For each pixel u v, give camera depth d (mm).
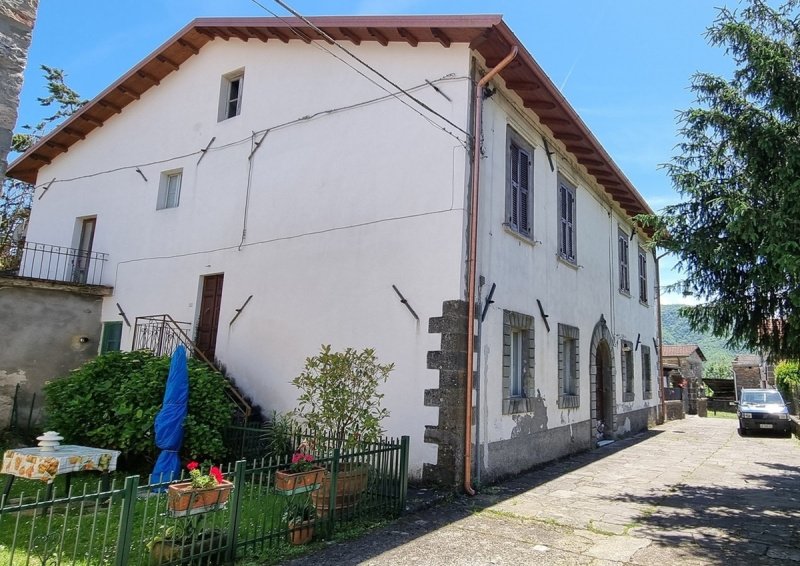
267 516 5273
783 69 6480
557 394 10664
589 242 13227
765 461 10898
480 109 8250
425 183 8328
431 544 5270
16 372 11078
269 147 10586
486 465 7980
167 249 11844
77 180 14305
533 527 5949
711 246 6699
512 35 7836
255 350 9844
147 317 10898
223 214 11023
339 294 8938
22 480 7625
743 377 36219
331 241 9250
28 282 11352
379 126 9055
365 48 9445
